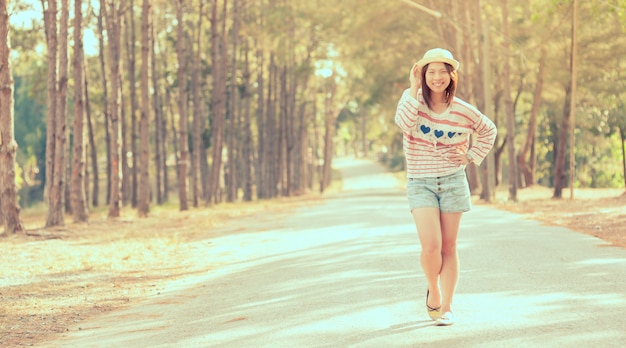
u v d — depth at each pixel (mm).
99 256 14711
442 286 6633
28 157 81375
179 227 22203
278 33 40438
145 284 10914
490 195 31750
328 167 81375
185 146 33875
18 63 38125
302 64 50312
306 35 43969
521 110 54656
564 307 7250
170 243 16828
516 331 6258
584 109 38594
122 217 28281
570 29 31047
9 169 19250
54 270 12789
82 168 24766
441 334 6242
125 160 45375
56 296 10047
